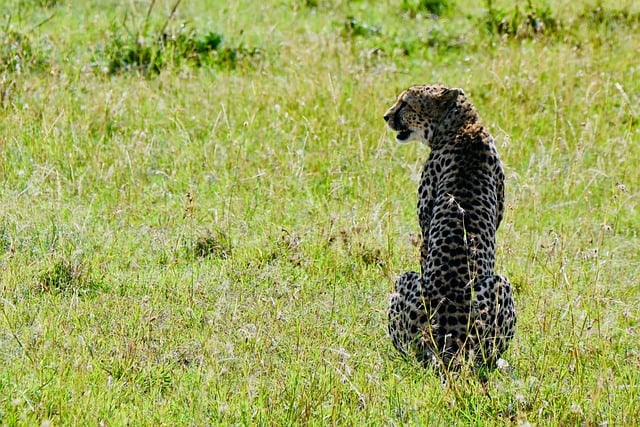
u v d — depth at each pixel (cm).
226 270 1133
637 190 1437
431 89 1027
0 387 871
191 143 1441
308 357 949
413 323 920
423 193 1026
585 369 941
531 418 858
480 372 910
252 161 1414
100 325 995
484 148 991
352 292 1102
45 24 1908
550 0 2234
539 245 1216
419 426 838
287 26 2027
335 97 1578
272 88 1664
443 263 919
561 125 1605
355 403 875
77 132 1446
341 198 1342
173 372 916
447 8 2209
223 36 1892
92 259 1133
